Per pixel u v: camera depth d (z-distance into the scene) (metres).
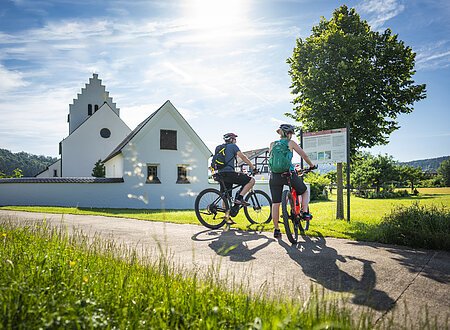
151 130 25.02
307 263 4.52
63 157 36.62
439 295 3.30
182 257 4.85
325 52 9.64
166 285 2.78
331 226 7.77
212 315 2.27
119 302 2.48
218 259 4.73
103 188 23.09
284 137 6.60
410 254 5.00
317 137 10.12
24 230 5.78
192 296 2.56
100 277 3.02
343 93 9.60
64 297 2.46
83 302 2.32
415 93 9.83
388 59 9.91
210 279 2.99
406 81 10.05
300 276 3.94
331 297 2.89
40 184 22.14
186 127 26.03
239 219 9.55
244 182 7.85
